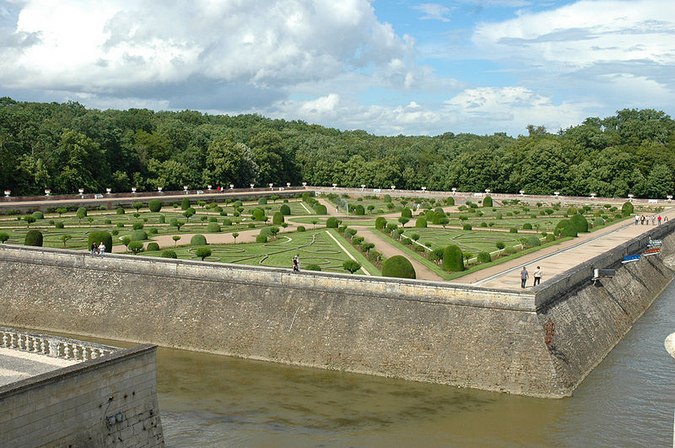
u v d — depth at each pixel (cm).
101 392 2669
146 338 5241
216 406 3978
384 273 5575
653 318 6325
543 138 19950
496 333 4403
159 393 4178
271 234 8681
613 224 10906
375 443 3509
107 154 14162
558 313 4719
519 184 16738
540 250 7731
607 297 5888
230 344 4984
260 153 18250
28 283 5856
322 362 4700
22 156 12138
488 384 4297
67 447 2509
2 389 2281
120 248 7412
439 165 18688
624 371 4688
